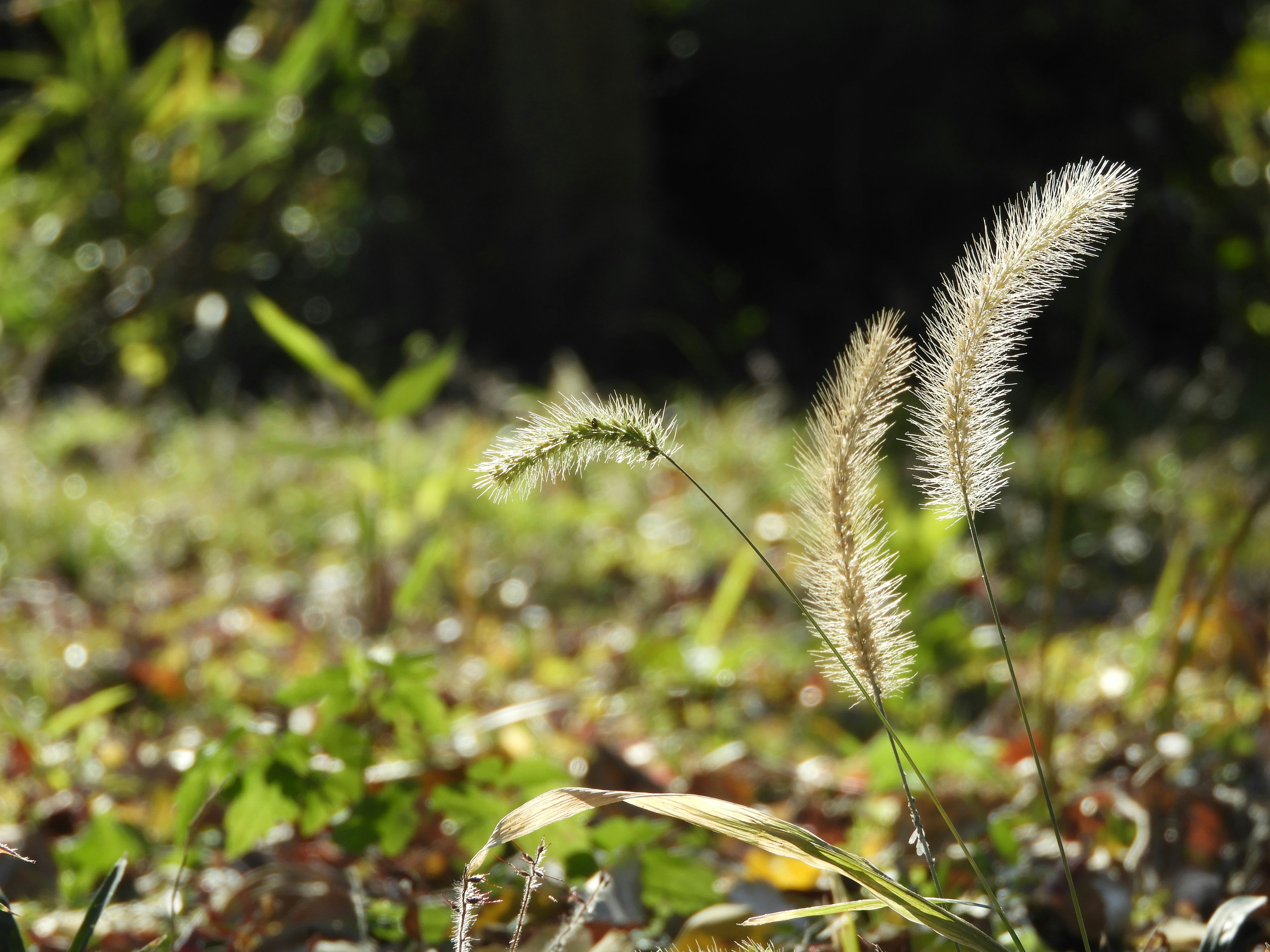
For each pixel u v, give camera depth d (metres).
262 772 2.22
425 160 13.98
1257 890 2.17
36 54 14.38
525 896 1.52
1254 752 2.88
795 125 14.83
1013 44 13.99
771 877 2.25
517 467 1.38
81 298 12.36
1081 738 3.30
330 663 4.29
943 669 4.01
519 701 3.92
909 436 1.41
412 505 6.18
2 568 5.67
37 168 14.08
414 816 2.22
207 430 9.06
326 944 1.88
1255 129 10.38
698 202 15.57
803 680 4.17
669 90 14.93
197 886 2.29
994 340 1.38
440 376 4.24
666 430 1.43
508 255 13.69
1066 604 5.09
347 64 13.38
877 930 1.97
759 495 6.98
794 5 14.29
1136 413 8.83
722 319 14.24
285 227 13.61
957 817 2.62
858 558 1.40
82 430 9.02
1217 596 3.31
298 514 6.90
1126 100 13.85
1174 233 10.95
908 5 14.06
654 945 1.90
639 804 1.34
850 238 14.82
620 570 5.94
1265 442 7.30
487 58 13.88
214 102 12.13
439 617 5.07
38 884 2.41
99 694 3.84
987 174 14.39
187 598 5.61
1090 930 2.01
